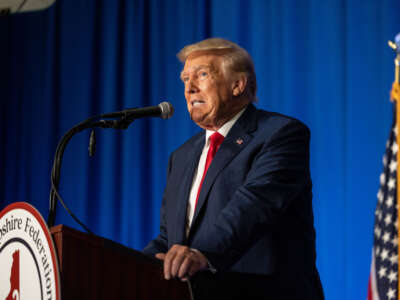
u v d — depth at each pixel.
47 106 6.40
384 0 4.82
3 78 6.67
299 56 5.22
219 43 2.82
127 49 6.13
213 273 2.09
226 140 2.58
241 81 2.77
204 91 2.73
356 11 4.96
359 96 4.85
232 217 2.15
